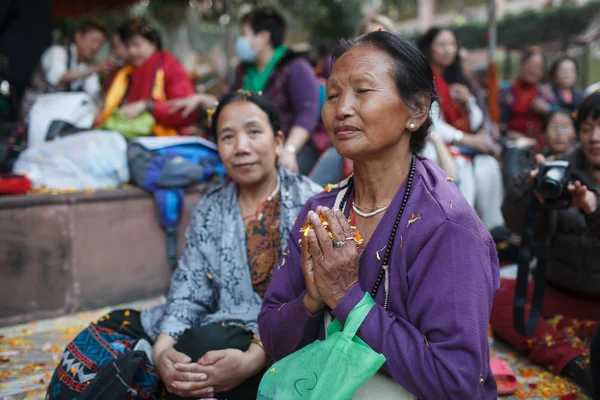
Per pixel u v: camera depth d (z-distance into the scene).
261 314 1.64
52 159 3.60
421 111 1.44
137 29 4.21
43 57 4.63
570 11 11.14
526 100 5.69
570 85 5.86
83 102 4.07
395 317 1.38
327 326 1.45
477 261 1.34
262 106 2.33
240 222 2.27
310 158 3.79
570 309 2.67
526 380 2.40
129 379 1.86
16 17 4.49
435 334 1.32
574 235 2.54
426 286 1.34
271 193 2.32
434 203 1.38
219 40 14.95
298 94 3.61
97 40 4.84
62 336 3.00
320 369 1.36
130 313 2.30
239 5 10.52
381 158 1.45
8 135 4.06
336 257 1.37
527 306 2.70
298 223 1.67
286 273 1.64
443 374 1.28
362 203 1.54
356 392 1.41
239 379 1.90
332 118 1.43
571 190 2.14
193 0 8.76
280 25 3.86
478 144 4.10
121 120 3.87
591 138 2.52
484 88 7.07
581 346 2.39
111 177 3.69
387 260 1.42
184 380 1.87
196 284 2.26
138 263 3.67
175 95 4.16
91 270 3.48
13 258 3.20
